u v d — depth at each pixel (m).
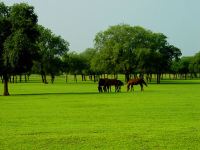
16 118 39.44
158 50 171.62
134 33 154.88
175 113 42.81
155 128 31.78
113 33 154.50
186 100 60.97
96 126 33.28
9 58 78.81
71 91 93.56
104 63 150.88
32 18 84.25
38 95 77.75
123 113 43.25
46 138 27.66
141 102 57.59
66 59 164.62
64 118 39.16
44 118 39.28
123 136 28.20
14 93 87.62
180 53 177.88
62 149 24.38
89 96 72.56
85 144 25.69
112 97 69.12
